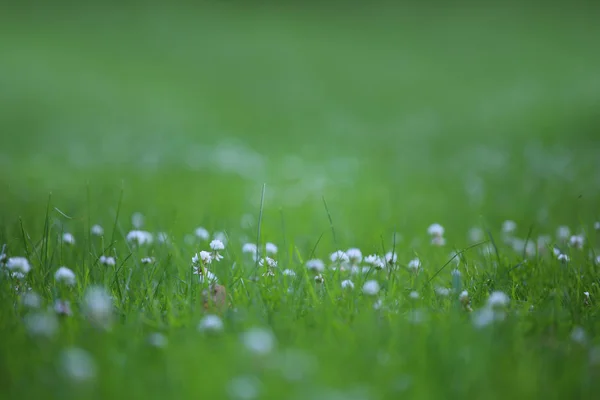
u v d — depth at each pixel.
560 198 9.40
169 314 3.75
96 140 17.17
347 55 36.19
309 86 29.59
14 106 21.45
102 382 2.81
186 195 9.83
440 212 8.91
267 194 10.50
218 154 15.22
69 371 2.77
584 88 24.77
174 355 3.09
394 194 10.55
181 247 5.83
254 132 20.22
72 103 22.73
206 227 7.02
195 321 3.61
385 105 26.33
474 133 18.64
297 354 3.12
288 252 5.44
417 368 3.02
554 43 37.66
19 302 3.78
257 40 38.34
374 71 32.91
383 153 16.19
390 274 4.50
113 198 9.14
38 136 17.34
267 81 30.23
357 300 4.05
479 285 4.55
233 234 7.05
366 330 3.42
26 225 6.70
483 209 8.99
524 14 44.91
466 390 2.83
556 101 22.34
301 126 21.91
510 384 2.87
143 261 4.86
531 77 29.94
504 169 12.66
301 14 46.88
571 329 3.63
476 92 27.77
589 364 3.01
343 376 2.94
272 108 25.30
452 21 44.50
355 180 12.21
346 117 23.97
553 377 2.95
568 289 4.48
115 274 4.41
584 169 11.98
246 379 2.82
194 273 4.56
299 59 34.81
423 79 31.20
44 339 3.19
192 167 13.23
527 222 7.91
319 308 3.86
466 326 3.50
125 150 15.46
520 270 4.95
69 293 3.99
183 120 21.64
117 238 6.35
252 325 3.53
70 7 41.72
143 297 4.18
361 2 49.69
